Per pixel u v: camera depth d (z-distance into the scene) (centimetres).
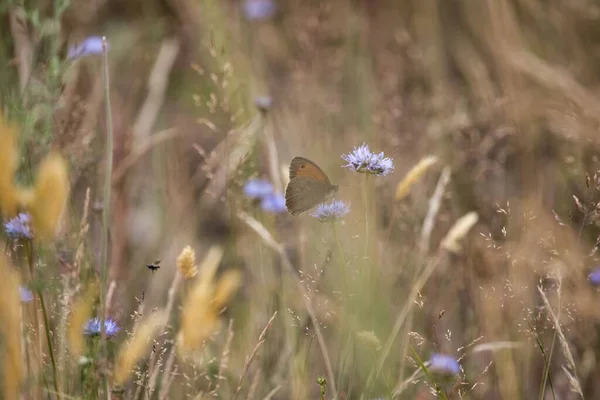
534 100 394
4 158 348
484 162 386
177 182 394
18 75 377
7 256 355
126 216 388
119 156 390
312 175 361
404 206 378
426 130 394
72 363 359
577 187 383
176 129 392
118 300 372
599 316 370
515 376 371
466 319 374
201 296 351
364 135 395
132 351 354
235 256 375
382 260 373
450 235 371
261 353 370
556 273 366
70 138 372
